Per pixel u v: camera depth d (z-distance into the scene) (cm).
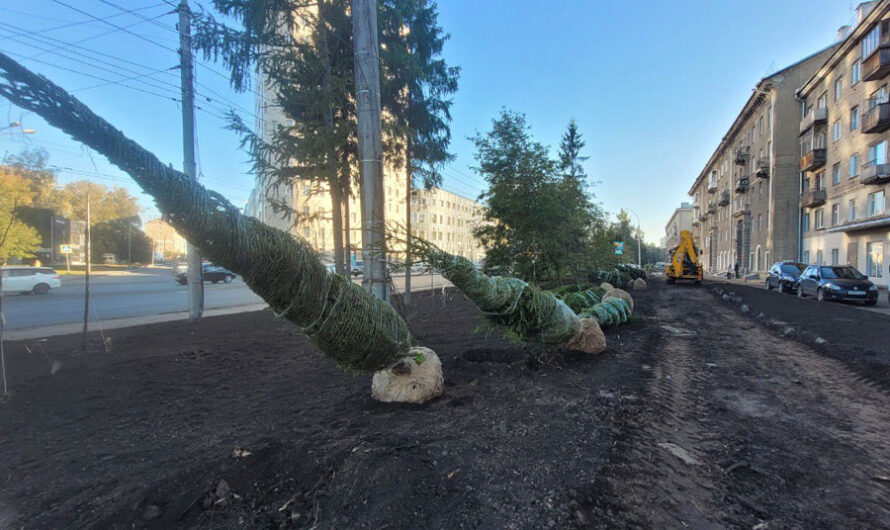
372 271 573
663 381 523
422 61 976
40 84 192
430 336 765
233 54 759
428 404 419
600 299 1077
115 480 278
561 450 320
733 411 429
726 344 765
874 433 375
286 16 780
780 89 3562
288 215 831
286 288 290
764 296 1742
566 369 556
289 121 896
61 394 466
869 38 2453
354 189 920
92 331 916
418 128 1011
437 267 429
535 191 1037
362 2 611
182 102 926
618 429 367
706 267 7412
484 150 1077
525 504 251
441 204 8400
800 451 339
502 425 367
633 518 247
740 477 299
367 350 349
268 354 654
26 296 2034
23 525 233
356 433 347
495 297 470
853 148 2678
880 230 2414
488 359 611
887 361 595
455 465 293
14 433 362
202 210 241
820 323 972
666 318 1102
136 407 426
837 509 262
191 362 605
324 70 792
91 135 206
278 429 360
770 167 3503
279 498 265
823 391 495
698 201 8388
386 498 251
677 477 296
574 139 2609
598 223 1430
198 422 384
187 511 250
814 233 3247
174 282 3278
